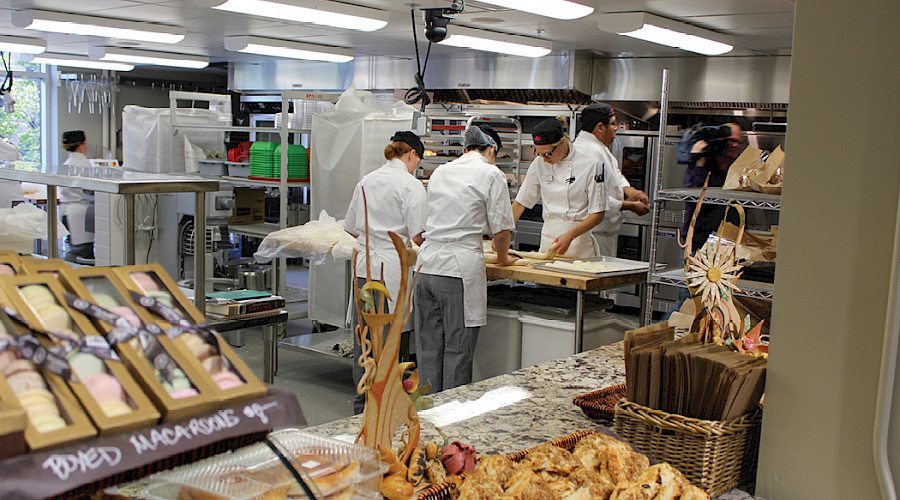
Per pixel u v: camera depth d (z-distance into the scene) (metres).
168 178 3.00
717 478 1.67
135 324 1.06
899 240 1.37
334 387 5.00
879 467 1.45
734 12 4.57
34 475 0.85
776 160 2.77
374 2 4.82
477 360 4.46
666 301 6.25
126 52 7.68
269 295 3.92
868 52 1.48
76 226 6.23
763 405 1.67
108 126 10.75
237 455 1.23
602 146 4.89
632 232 6.50
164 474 1.17
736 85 6.25
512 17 5.15
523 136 6.85
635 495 1.43
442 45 6.77
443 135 6.17
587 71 6.91
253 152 5.96
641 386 1.76
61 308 1.05
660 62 6.61
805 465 1.62
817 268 1.57
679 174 6.21
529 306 4.25
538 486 1.40
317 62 8.72
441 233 3.97
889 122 1.46
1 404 0.87
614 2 4.40
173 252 5.96
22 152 10.40
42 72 10.34
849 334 1.54
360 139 5.21
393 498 1.43
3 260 1.14
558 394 2.29
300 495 1.19
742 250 2.87
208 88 11.55
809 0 1.54
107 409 0.94
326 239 4.72
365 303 1.39
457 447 1.61
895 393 1.42
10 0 5.22
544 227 4.79
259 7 4.52
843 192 1.52
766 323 2.86
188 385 1.02
